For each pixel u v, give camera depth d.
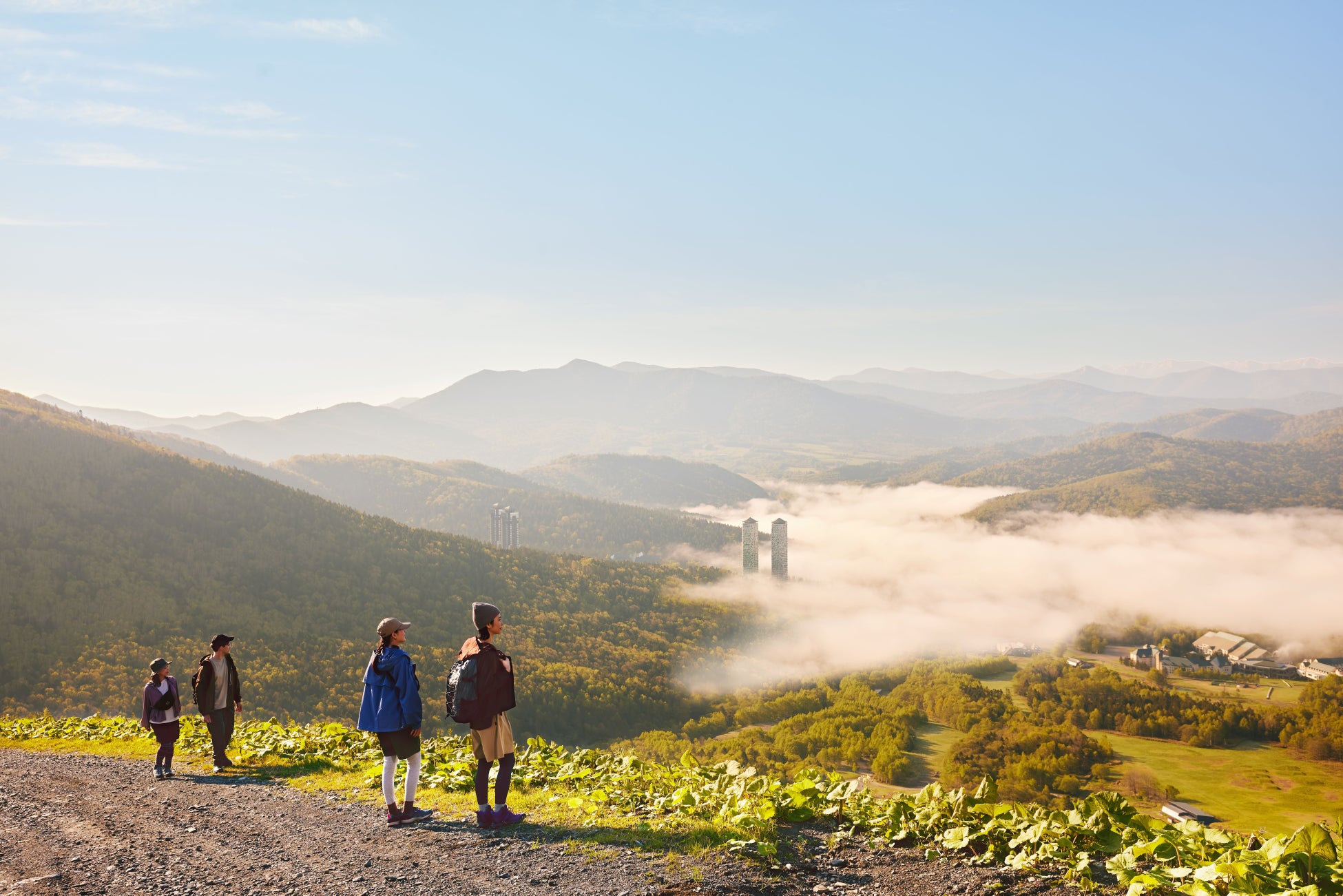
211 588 138.00
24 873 6.50
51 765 11.96
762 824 7.39
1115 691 130.00
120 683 104.19
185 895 5.95
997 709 116.75
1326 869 5.08
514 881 6.15
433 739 12.72
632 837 7.19
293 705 103.94
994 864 6.32
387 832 7.65
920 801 7.46
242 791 9.97
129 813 8.66
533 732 115.69
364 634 134.62
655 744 106.19
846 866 6.48
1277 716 113.12
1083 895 5.56
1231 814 78.50
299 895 5.92
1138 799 80.69
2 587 120.06
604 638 164.50
